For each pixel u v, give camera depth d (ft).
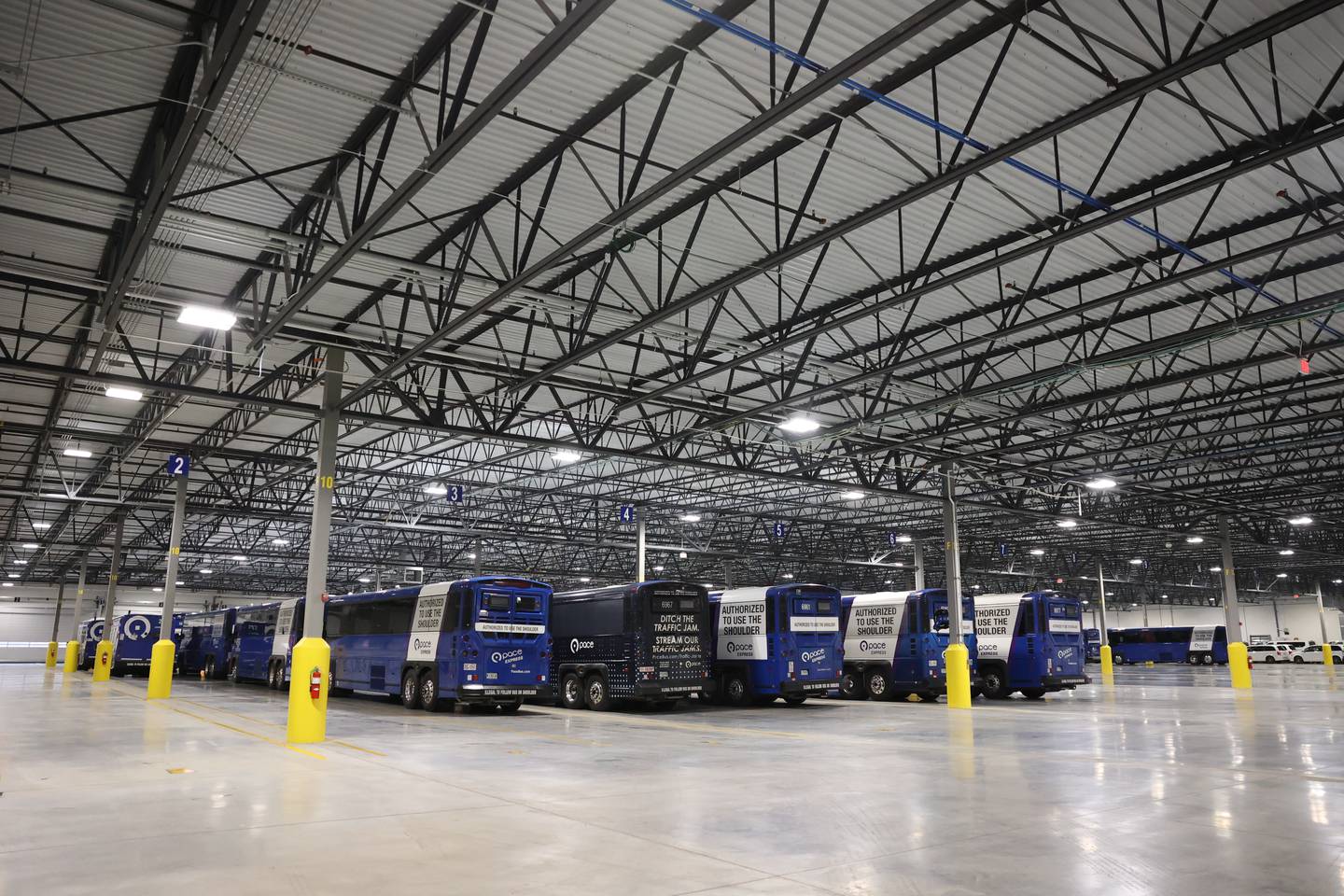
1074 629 94.17
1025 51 34.68
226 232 41.55
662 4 31.91
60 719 62.08
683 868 20.81
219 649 130.41
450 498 110.83
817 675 80.64
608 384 74.13
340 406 65.77
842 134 40.29
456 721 63.62
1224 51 28.50
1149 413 84.33
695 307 61.05
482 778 34.76
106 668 120.06
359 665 84.64
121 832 24.62
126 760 40.01
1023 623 91.71
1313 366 69.97
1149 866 21.16
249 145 41.29
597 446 79.15
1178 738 50.52
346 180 44.70
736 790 32.17
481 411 73.31
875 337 66.74
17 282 55.77
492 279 48.44
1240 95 36.19
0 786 32.68
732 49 34.47
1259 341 61.52
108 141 41.24
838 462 105.81
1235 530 153.69
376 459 113.50
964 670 77.82
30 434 90.58
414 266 46.88
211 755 41.86
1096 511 138.51
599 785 33.17
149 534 144.66
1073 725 59.72
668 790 32.12
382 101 34.06
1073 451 102.53
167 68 36.06
